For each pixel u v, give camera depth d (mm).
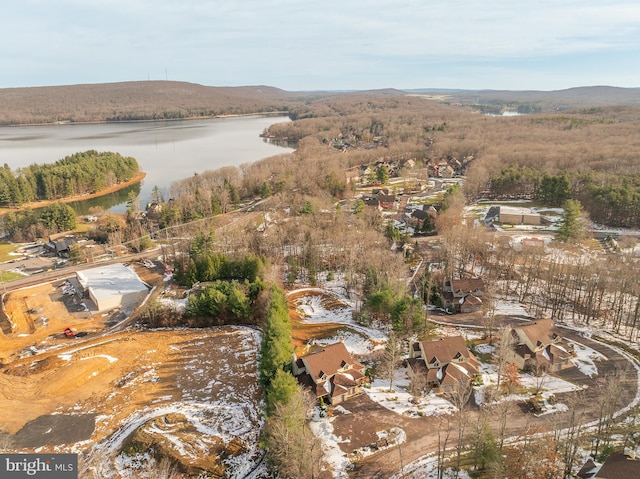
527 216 163375
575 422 57156
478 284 104562
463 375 72562
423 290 103250
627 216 160500
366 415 66000
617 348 83875
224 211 192375
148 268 133625
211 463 57906
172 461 57688
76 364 81500
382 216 171125
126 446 60844
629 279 92250
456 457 57281
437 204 182125
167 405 70250
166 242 156625
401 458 55094
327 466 56344
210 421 66000
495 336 88438
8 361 85812
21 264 138125
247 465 58000
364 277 113312
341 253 130875
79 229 173250
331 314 101750
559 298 104312
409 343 86375
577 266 103812
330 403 68688
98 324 101750
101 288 113812
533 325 80500
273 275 111688
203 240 129125
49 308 108938
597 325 93500
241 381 76438
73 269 132750
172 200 193500
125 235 158000
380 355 82562
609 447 55250
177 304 104750
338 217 154875
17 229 163875
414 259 131125
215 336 93000
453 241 124688
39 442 62844
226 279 117812
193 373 79375
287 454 51781
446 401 69188
